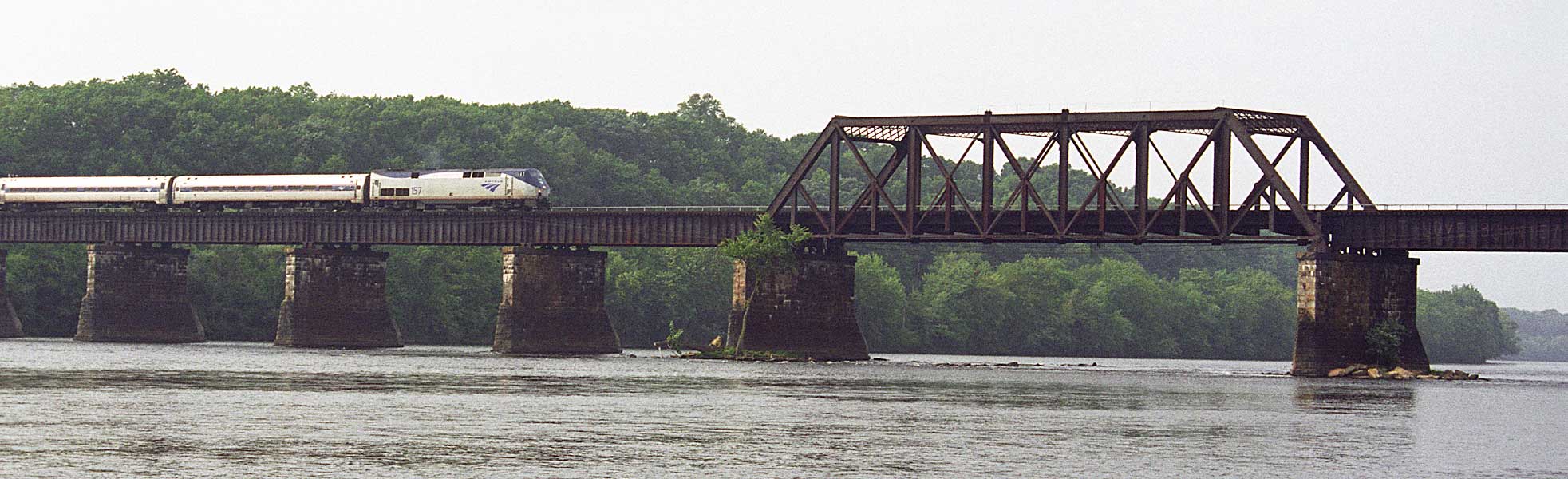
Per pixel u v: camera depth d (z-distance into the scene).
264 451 89.38
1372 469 90.44
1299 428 112.31
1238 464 91.31
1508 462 94.44
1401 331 185.88
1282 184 182.75
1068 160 194.12
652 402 126.00
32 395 122.88
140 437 94.94
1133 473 87.06
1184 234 187.38
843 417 115.69
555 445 94.25
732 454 91.75
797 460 89.94
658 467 86.00
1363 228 183.75
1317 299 182.12
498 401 125.31
